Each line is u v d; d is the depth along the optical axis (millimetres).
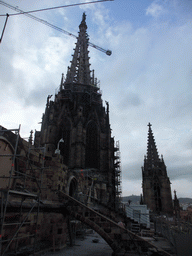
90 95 75188
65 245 20734
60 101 71500
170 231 20125
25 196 14781
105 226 17703
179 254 14523
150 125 107750
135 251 16109
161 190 89188
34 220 17406
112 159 69562
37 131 68938
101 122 70250
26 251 15414
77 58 95438
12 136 17062
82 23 106812
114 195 64312
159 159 96688
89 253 18047
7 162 16312
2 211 12352
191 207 78438
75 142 60344
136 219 37781
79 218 19062
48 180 21250
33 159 20109
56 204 20000
